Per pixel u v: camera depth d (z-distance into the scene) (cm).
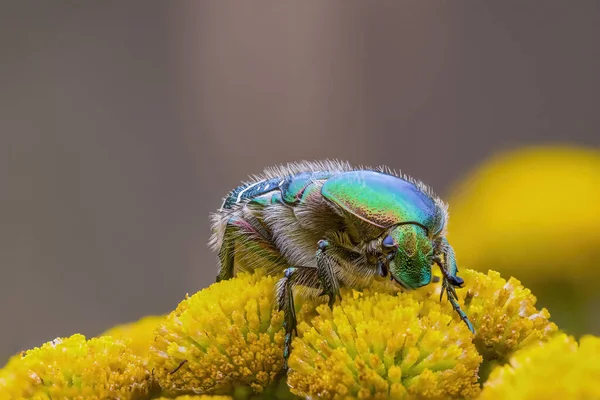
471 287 16
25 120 51
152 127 51
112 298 48
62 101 51
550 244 19
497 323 15
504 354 15
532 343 15
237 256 16
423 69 48
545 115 45
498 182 20
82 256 48
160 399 15
